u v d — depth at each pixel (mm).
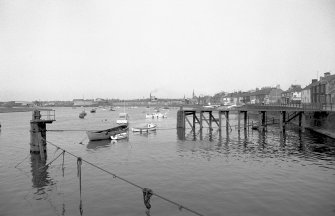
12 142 45000
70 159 30781
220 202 17984
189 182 22047
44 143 32406
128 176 23906
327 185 20812
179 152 33875
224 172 24625
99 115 154875
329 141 40438
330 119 44281
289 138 44219
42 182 22531
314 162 27703
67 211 17016
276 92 128500
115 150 36156
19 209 17406
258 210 16750
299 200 18141
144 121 96375
